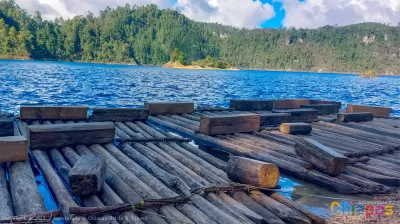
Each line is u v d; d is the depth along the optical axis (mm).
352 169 7688
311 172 7180
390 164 8250
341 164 7074
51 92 27484
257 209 5477
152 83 45281
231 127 10422
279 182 7176
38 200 4980
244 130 10703
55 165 6691
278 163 7730
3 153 6254
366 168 7863
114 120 11219
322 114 15875
